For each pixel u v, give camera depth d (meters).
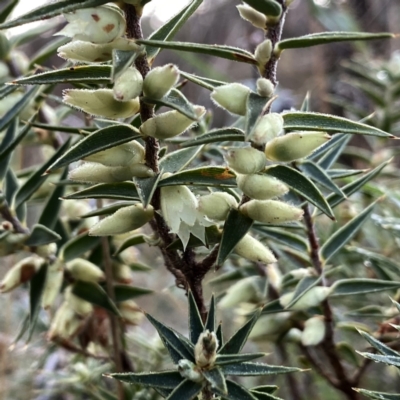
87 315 0.28
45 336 0.31
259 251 0.24
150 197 0.22
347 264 0.34
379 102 0.39
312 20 0.62
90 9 0.22
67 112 0.32
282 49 0.22
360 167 0.50
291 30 0.75
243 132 0.22
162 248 0.24
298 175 0.23
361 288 0.27
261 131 0.22
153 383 0.23
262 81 0.22
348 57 0.61
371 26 0.65
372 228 0.37
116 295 0.28
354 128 0.22
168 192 0.23
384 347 0.23
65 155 0.22
